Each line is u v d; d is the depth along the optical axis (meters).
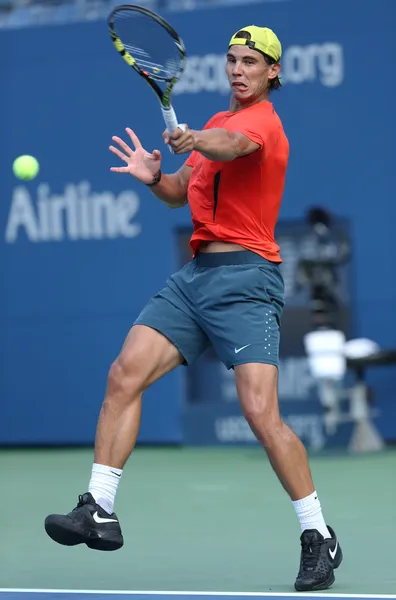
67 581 13.66
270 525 18.53
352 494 22.27
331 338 28.69
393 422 30.75
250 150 12.37
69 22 33.06
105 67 32.75
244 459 29.34
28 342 33.41
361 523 18.55
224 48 31.78
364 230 30.91
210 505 21.23
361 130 30.89
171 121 11.95
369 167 30.86
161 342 13.03
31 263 33.44
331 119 31.09
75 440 33.00
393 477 24.83
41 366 33.31
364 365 28.95
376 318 30.83
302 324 31.27
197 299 12.98
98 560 15.29
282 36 31.41
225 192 12.89
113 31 12.25
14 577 13.99
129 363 12.88
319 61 31.16
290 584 13.23
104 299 32.78
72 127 33.06
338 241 31.09
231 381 32.12
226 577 13.80
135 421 12.89
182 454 30.83
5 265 33.66
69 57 33.09
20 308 33.50
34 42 33.38
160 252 32.38
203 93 31.94
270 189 12.97
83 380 32.91
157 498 22.44
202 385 32.44
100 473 12.71
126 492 23.47
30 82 33.44
